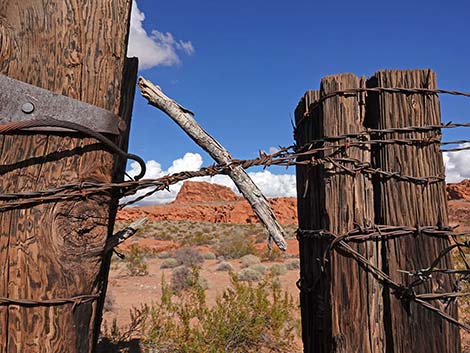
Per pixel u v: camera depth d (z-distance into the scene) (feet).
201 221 201.77
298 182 9.50
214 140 6.89
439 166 6.53
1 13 4.86
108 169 5.35
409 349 6.14
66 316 4.84
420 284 6.22
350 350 6.31
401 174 6.50
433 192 6.46
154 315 19.90
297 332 22.04
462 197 219.82
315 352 8.34
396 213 6.44
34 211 4.80
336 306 6.47
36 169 4.85
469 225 127.65
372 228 6.41
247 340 20.13
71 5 5.13
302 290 9.20
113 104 5.37
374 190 6.75
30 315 4.68
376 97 6.86
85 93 5.14
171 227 156.97
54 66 5.01
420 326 6.16
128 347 18.90
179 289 37.86
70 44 5.10
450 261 6.26
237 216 191.72
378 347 6.31
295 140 9.64
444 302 6.19
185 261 60.03
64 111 4.96
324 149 6.77
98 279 5.28
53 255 4.81
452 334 6.11
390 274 6.33
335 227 6.63
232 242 86.02
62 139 4.98
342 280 6.48
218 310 20.75
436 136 6.56
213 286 40.78
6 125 4.58
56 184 4.91
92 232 5.11
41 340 4.70
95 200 5.14
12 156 4.78
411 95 6.71
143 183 6.16
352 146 6.72
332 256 6.61
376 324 6.32
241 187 6.84
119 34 5.45
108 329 23.97
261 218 6.80
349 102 6.91
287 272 51.11
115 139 5.53
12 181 4.75
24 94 4.79
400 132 6.62
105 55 5.30
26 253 4.72
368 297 6.37
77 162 5.04
